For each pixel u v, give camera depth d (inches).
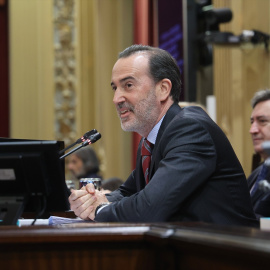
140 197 201.5
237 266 116.3
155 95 232.1
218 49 629.9
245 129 629.0
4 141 201.2
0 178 192.4
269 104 329.1
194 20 553.9
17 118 645.9
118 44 678.5
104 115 671.8
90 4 672.4
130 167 679.1
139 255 142.0
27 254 136.6
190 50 557.0
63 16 663.1
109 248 140.5
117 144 676.7
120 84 232.4
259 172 332.2
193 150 208.2
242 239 111.7
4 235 133.7
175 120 219.1
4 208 193.0
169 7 664.4
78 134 658.2
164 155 213.8
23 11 653.3
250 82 629.3
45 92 653.9
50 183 194.2
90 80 669.3
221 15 541.3
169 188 199.5
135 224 153.9
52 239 135.3
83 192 223.3
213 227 136.6
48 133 651.5
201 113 229.3
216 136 218.4
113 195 272.7
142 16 671.8
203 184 210.7
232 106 631.2
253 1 626.2
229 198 214.4
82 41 668.1
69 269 138.0
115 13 680.4
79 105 661.3
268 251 102.6
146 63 232.1
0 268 135.6
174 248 135.9
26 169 189.9
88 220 222.8
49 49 658.2
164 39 661.9
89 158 510.3
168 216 198.4
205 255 126.0
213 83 630.5
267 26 622.5
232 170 219.1
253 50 627.8
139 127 233.5
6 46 655.8
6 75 655.8
